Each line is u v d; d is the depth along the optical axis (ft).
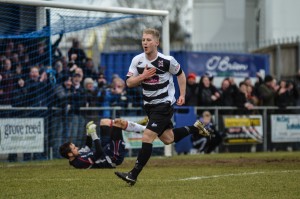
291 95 191.93
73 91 153.99
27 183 88.28
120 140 114.83
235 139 178.60
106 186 83.15
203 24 286.46
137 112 164.04
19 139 143.64
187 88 172.55
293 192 76.74
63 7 142.92
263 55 226.38
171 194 74.18
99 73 165.27
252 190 78.59
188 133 95.61
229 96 178.19
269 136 185.98
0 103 144.87
